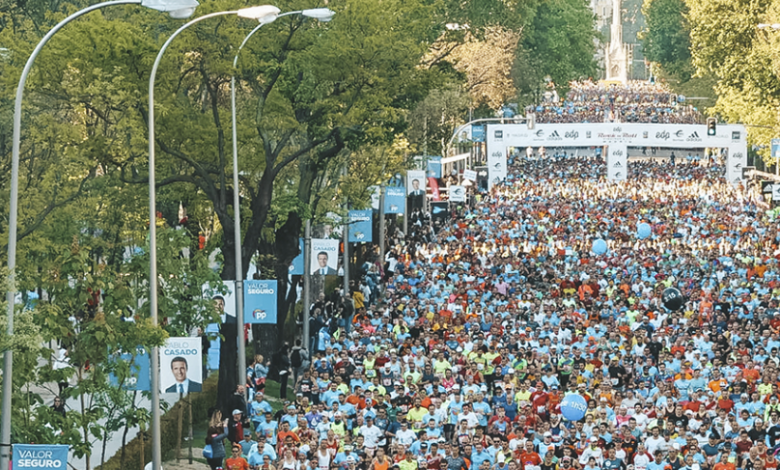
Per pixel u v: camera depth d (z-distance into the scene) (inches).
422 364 3292.3
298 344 3789.4
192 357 2561.5
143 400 3523.6
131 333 2388.0
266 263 4010.8
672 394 3216.0
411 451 2603.3
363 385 3152.1
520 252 5772.6
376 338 3651.6
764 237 6432.1
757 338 3922.2
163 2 2117.4
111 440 3230.8
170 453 3065.9
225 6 3159.5
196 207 3865.7
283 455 2561.5
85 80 3031.5
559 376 3447.3
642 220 7209.6
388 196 5693.9
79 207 3211.1
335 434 2662.4
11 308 1967.3
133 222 3400.6
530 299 4370.1
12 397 2236.7
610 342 3681.1
